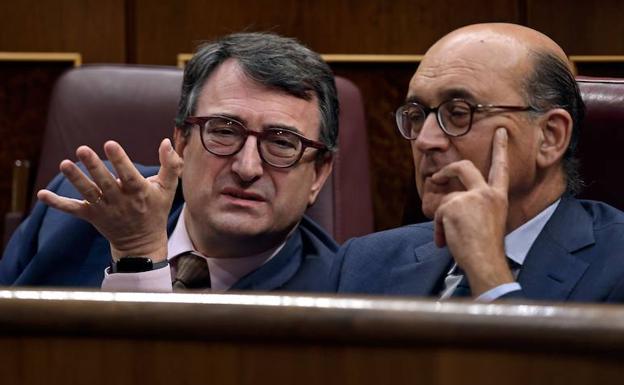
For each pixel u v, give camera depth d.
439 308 1.32
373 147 6.00
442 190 2.83
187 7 6.25
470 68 2.79
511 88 2.79
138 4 6.30
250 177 3.36
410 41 6.13
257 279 3.52
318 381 1.36
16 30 6.28
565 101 2.86
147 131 4.25
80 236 3.75
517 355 1.31
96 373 1.41
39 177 4.27
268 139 3.38
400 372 1.34
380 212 5.98
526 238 2.86
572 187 2.96
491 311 1.31
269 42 3.48
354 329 1.33
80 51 6.30
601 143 3.28
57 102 4.33
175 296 1.39
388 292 3.10
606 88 3.33
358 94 4.35
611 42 5.90
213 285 3.55
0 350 1.42
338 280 3.26
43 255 3.74
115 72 4.34
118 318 1.39
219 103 3.41
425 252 3.13
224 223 3.38
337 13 6.17
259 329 1.36
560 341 1.29
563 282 2.72
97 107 4.28
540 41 2.88
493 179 2.71
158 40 6.31
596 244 2.78
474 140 2.78
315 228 3.82
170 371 1.39
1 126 6.14
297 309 1.35
